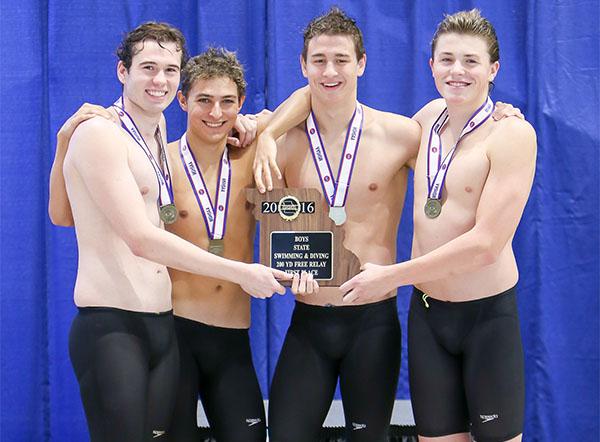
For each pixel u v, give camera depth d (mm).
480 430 3096
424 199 3164
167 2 4551
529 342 4500
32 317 4562
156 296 2955
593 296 4445
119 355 2811
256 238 4395
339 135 3379
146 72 2943
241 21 4508
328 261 3166
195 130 3336
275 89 4480
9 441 4586
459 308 3107
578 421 4477
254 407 3379
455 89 3037
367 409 3332
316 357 3344
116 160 2797
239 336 3434
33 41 4543
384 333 3334
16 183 4559
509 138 2959
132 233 2773
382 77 4527
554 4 4406
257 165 3240
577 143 4422
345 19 3279
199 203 3373
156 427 2988
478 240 2930
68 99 4539
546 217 4449
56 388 4562
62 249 4555
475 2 4480
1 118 4555
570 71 4418
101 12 4523
